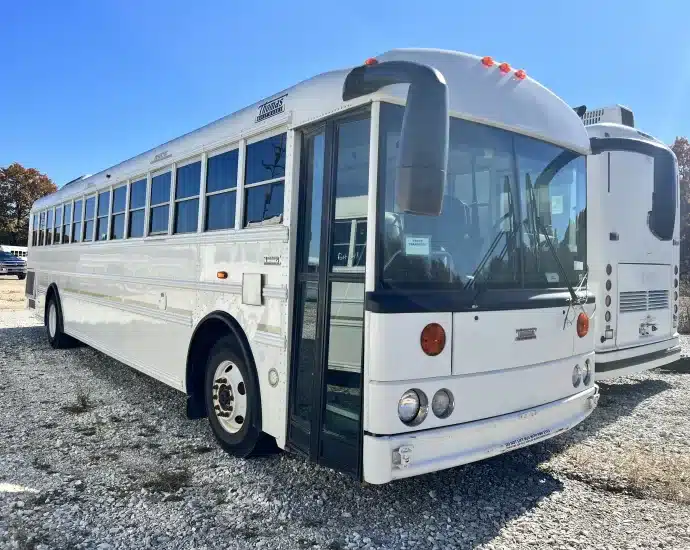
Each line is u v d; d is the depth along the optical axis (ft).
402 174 9.04
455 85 11.66
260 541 10.63
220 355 15.30
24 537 10.57
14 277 110.22
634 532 11.16
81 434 16.58
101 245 24.57
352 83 10.49
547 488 13.16
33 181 182.09
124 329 21.86
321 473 13.71
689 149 89.04
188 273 17.03
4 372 25.00
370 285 10.33
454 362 10.89
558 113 13.97
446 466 10.59
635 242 20.81
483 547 10.53
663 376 25.63
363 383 10.36
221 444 15.20
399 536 10.88
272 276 13.07
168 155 18.80
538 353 12.51
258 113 14.02
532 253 12.78
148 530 10.97
